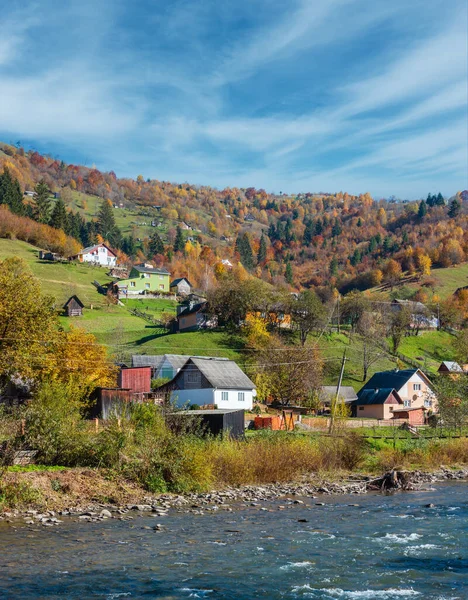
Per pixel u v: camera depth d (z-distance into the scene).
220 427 44.25
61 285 142.38
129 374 68.44
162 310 137.38
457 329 143.50
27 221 187.88
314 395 83.25
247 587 16.09
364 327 120.06
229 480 36.00
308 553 19.77
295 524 24.88
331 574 17.38
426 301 175.75
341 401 79.19
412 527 24.39
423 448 51.78
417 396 91.50
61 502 27.45
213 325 114.56
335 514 27.50
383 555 19.59
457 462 51.56
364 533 23.08
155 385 76.06
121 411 37.22
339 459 44.38
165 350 98.56
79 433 33.94
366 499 32.72
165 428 35.97
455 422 63.94
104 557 18.86
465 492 35.91
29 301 48.84
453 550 20.28
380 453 50.00
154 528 23.52
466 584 16.48
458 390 66.88
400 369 102.06
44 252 169.12
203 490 32.78
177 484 32.34
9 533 21.97
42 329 50.34
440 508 29.41
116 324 116.06
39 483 28.06
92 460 32.69
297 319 112.19
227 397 70.62
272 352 87.62
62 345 57.09
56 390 37.59
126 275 169.25
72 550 19.64
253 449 38.78
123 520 25.08
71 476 29.91
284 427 63.12
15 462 31.44
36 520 24.42
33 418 33.06
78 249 190.62
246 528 23.88
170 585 16.16
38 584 16.03
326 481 38.94
